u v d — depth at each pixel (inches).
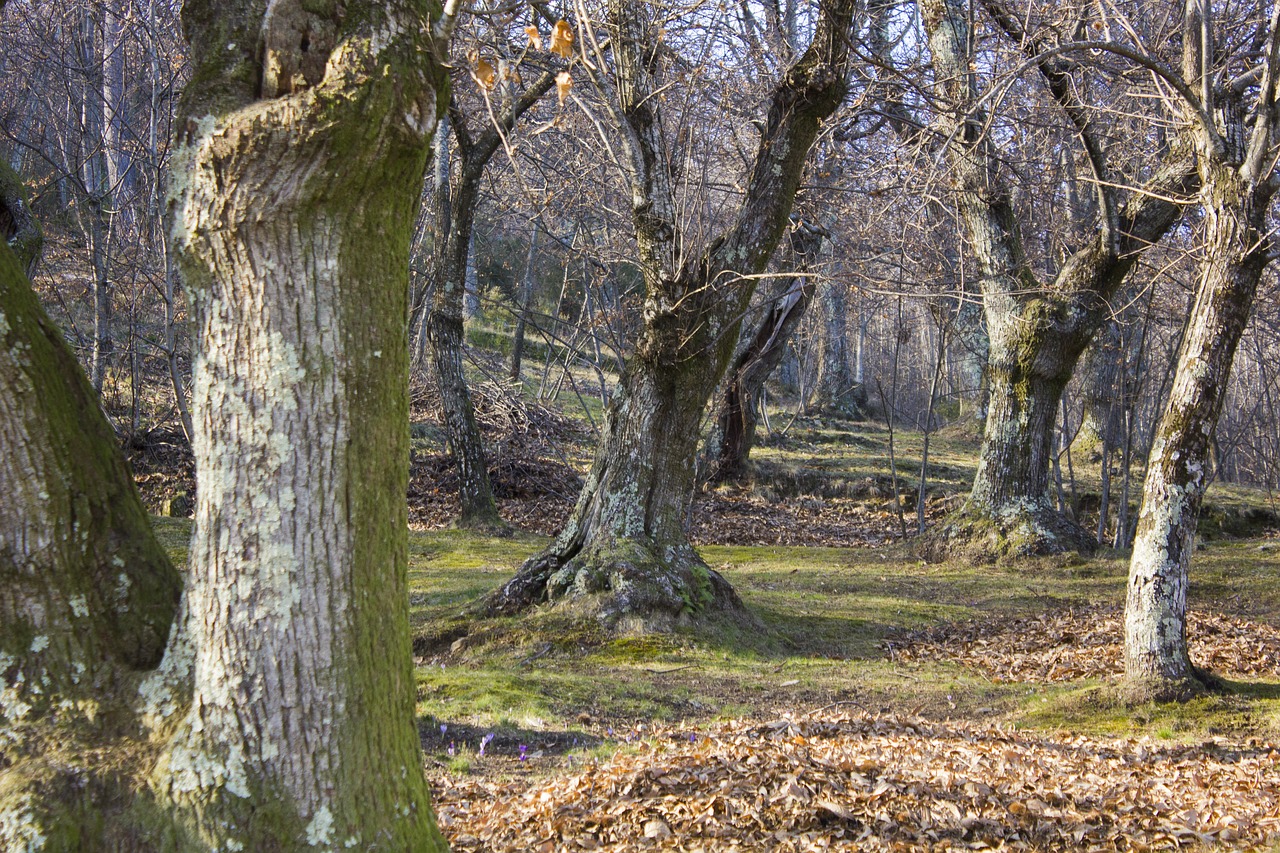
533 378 1160.2
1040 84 522.0
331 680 114.5
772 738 255.0
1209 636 421.1
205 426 114.0
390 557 121.0
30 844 103.3
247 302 111.3
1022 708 323.3
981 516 614.2
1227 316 302.5
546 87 454.0
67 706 112.8
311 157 108.3
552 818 191.3
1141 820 198.8
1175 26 430.9
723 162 538.9
